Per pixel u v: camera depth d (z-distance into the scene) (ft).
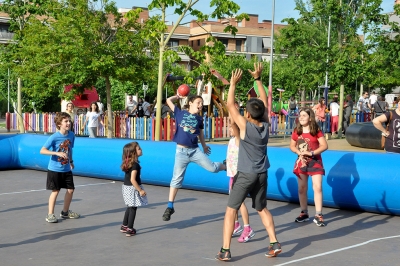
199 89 75.36
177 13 54.13
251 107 19.42
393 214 27.94
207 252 20.80
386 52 71.00
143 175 37.96
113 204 31.07
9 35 179.83
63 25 70.54
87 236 23.47
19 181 40.52
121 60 72.95
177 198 33.27
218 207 30.35
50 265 19.03
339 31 76.28
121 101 144.25
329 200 29.53
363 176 28.32
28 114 93.66
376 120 28.84
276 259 19.77
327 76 79.77
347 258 19.89
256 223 26.20
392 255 20.35
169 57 55.01
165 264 19.12
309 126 25.91
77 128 81.71
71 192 26.91
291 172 31.09
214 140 69.77
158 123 55.62
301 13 78.84
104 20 73.41
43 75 74.02
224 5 52.49
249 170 19.11
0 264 19.19
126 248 21.43
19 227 25.27
